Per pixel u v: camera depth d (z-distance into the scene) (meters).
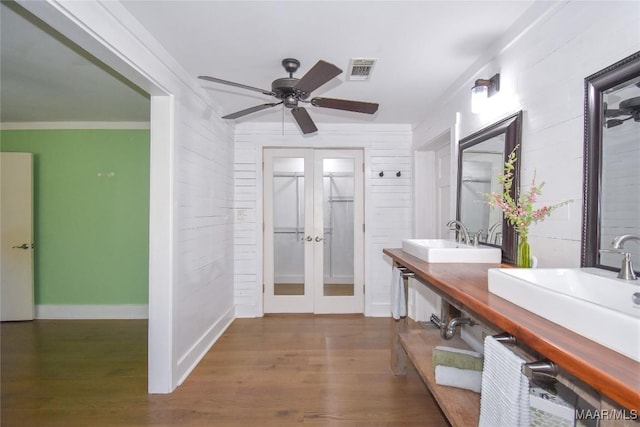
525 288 0.96
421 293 3.58
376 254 3.84
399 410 1.97
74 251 3.73
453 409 1.42
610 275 1.11
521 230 1.55
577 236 1.35
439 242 2.42
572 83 1.38
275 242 3.93
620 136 1.15
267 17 1.71
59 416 1.91
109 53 1.59
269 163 3.88
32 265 3.65
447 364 1.72
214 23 1.77
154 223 2.16
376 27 1.80
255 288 3.81
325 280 3.95
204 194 2.82
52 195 3.71
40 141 3.71
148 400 2.07
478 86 2.00
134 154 3.74
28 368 2.51
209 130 2.93
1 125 3.69
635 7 1.11
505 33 1.85
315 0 1.57
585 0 1.32
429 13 1.67
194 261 2.59
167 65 2.09
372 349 2.86
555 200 1.48
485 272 1.54
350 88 2.69
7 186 3.58
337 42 1.97
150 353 2.15
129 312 3.73
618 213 1.16
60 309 3.72
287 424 1.84
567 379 0.86
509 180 1.71
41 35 1.90
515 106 1.79
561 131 1.45
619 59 1.17
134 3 1.59
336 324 3.52
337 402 2.05
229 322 3.56
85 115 3.48
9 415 1.92
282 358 2.68
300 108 2.27
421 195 3.68
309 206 3.90
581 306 0.77
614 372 0.60
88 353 2.79
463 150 2.43
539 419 1.16
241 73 2.41
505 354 0.94
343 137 3.82
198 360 2.63
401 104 3.08
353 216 3.93
